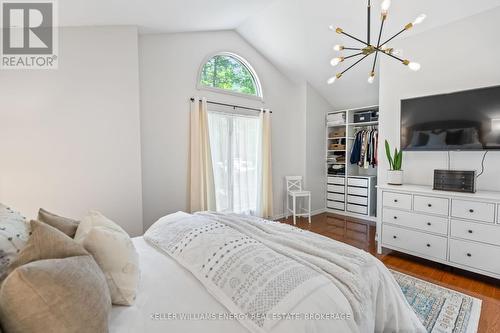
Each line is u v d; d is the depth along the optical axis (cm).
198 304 105
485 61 255
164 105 326
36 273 70
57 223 133
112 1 221
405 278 236
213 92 369
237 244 132
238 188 397
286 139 467
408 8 276
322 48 371
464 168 273
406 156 315
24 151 239
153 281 122
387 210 289
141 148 311
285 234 166
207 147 352
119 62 272
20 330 69
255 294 101
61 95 250
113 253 108
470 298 202
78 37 255
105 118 267
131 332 89
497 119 237
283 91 459
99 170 266
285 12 336
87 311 76
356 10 298
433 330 166
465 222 234
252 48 416
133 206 283
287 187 459
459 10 261
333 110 518
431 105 278
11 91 234
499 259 217
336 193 494
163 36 323
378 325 130
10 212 120
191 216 192
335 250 145
